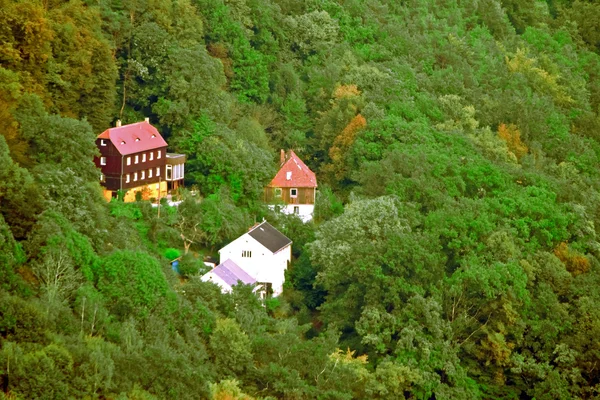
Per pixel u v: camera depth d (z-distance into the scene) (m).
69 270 173.62
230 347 178.62
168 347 170.12
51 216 180.88
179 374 165.50
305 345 182.38
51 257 172.75
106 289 177.00
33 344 158.50
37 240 177.25
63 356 157.50
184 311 181.62
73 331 164.88
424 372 187.38
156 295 179.12
